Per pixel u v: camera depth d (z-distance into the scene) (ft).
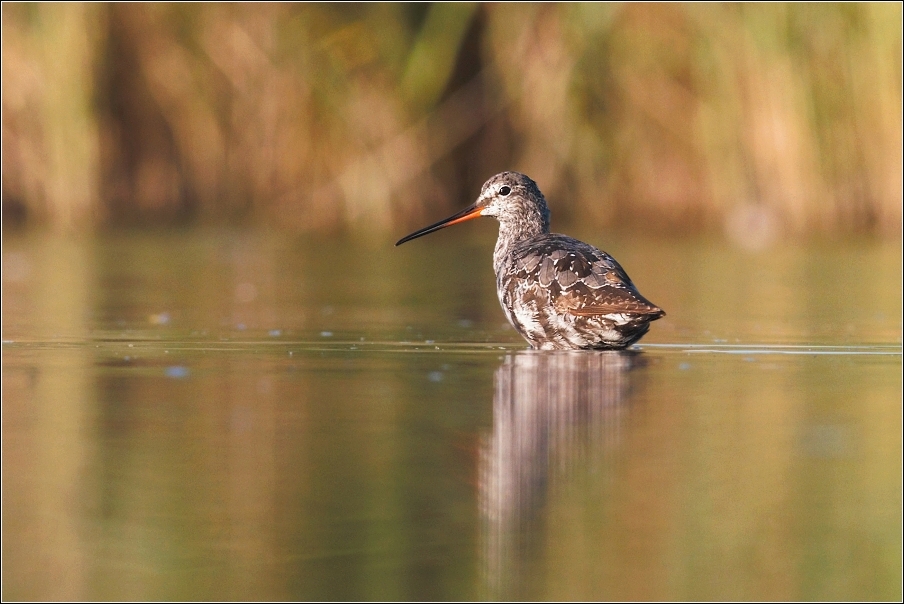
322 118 86.89
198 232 86.58
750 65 82.12
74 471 26.37
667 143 86.12
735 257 73.72
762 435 29.66
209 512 23.95
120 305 55.21
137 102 89.20
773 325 49.37
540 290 41.47
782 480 26.18
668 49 84.23
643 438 29.35
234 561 21.76
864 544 22.77
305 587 20.85
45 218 87.81
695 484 25.81
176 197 90.17
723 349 42.83
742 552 22.33
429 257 77.05
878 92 80.74
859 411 32.19
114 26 87.61
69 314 51.98
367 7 85.05
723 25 82.12
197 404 32.81
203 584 20.92
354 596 20.58
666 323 49.96
